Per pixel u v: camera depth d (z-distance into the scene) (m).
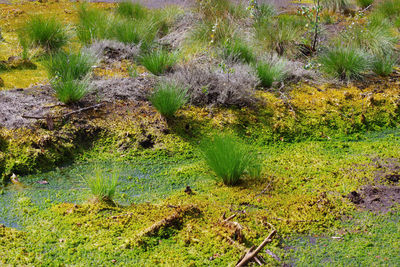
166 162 4.57
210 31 7.40
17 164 4.28
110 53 7.01
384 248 3.26
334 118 5.50
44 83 5.86
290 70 6.38
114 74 6.29
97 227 3.41
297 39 7.31
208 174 4.32
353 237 3.38
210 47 6.91
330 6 10.12
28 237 3.28
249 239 3.30
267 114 5.45
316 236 3.39
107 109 5.18
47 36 7.11
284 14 9.48
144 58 6.34
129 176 4.29
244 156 4.22
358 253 3.20
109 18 8.03
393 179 4.21
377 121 5.57
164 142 4.85
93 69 6.25
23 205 3.74
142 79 5.90
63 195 3.93
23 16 9.28
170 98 5.08
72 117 4.93
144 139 4.84
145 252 3.16
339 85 6.26
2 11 9.56
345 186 4.07
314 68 6.54
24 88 5.55
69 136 4.72
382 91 6.09
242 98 5.62
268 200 3.82
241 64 6.45
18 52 7.05
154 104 5.16
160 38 7.85
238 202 3.79
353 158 4.68
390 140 5.17
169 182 4.20
